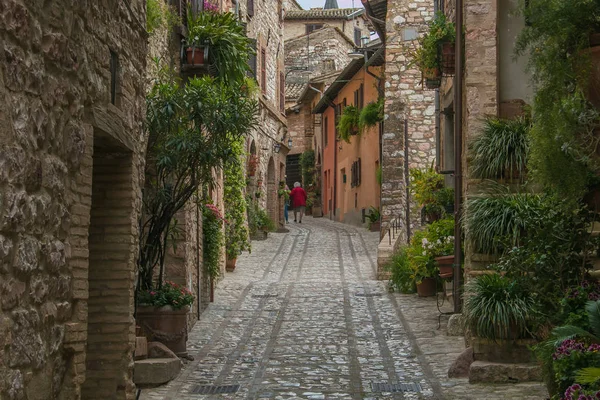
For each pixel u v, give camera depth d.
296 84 48.47
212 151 12.16
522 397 9.70
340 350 13.02
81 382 6.66
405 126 25.16
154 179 12.88
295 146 48.66
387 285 19.00
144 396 10.26
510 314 10.51
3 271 5.12
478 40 13.04
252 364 12.14
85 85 6.84
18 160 5.32
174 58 14.60
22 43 5.40
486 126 12.23
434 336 13.86
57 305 6.20
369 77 32.50
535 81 8.45
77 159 6.61
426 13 25.36
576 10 8.11
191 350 13.11
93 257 8.39
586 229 9.66
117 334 8.32
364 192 33.88
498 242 11.16
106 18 7.51
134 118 8.71
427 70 16.05
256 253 26.06
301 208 40.09
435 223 17.25
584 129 8.27
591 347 7.68
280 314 16.17
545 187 9.41
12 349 5.25
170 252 14.22
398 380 11.03
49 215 5.99
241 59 15.29
